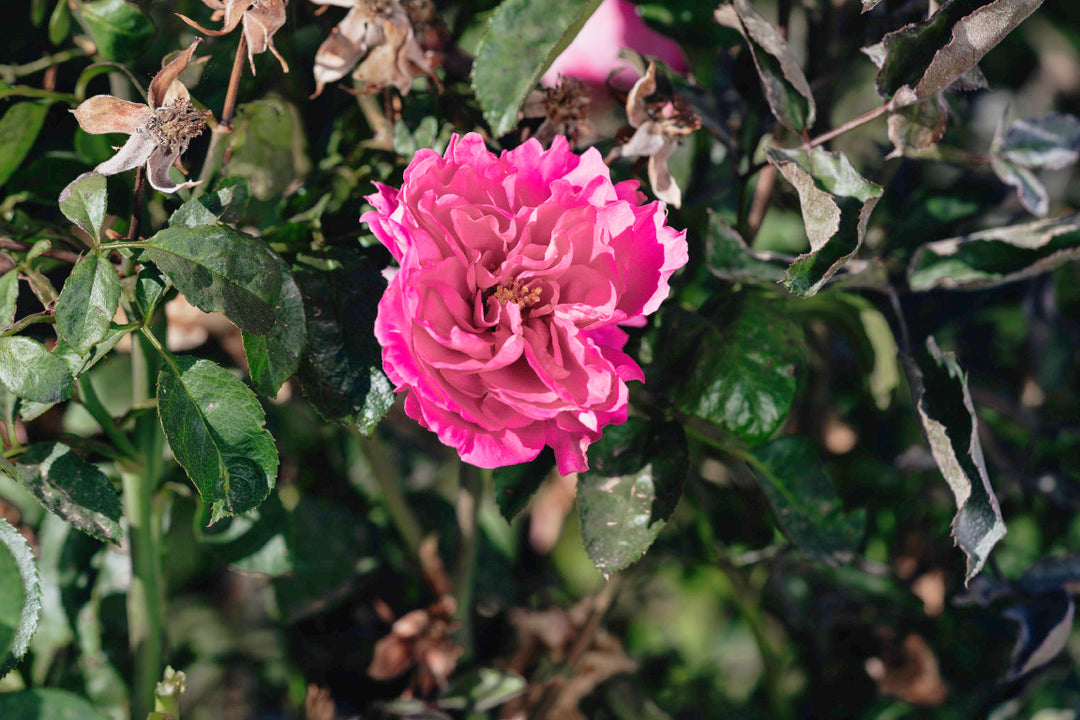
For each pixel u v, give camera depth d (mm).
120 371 720
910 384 657
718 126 668
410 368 567
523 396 568
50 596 686
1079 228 658
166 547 714
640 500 636
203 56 637
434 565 723
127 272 612
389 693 725
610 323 589
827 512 689
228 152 653
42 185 670
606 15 702
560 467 582
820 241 597
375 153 673
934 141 636
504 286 581
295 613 719
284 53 663
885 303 690
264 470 591
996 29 596
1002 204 725
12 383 583
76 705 643
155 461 662
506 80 624
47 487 604
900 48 614
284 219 658
